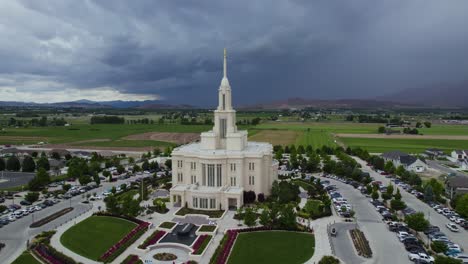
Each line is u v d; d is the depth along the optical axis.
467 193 153.88
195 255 111.25
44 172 194.00
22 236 127.81
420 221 123.06
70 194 179.88
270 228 133.75
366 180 199.00
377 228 135.62
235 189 163.38
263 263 107.19
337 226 137.62
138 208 145.75
